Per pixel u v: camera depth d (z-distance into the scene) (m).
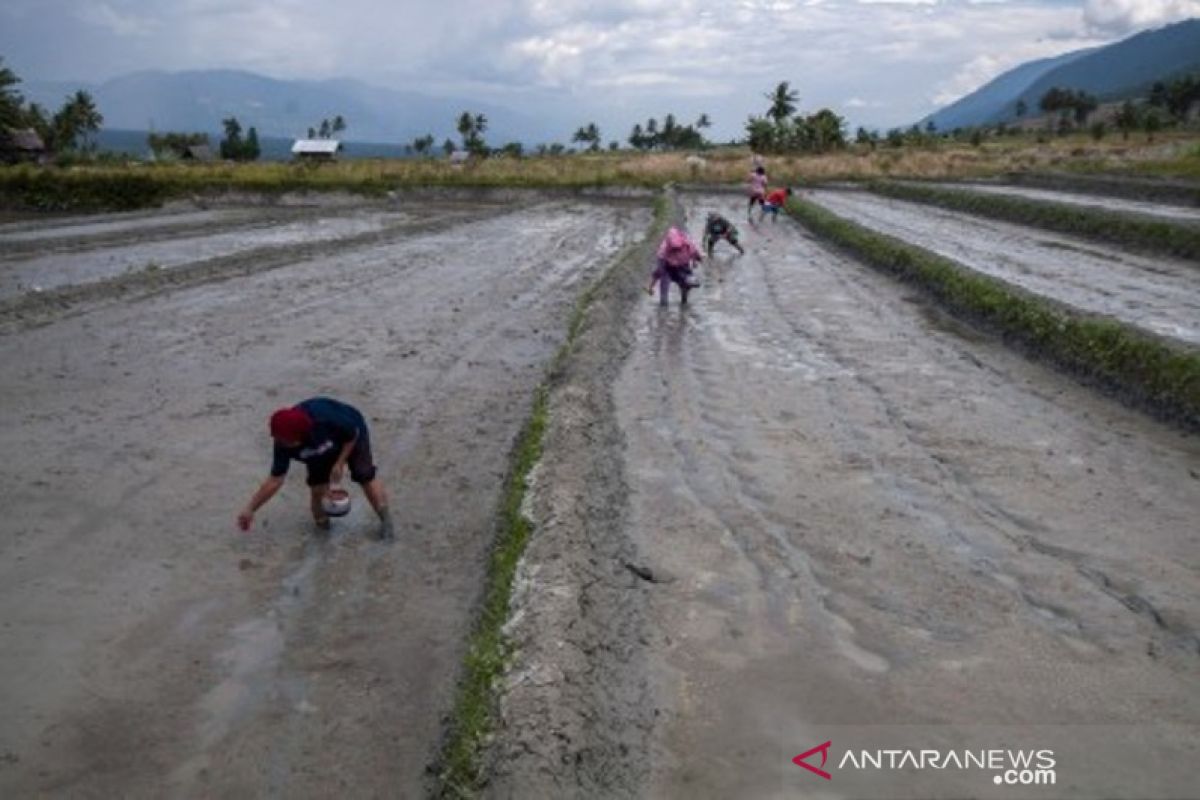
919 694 4.99
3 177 38.09
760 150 66.56
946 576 6.32
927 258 18.33
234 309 15.73
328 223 32.59
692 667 5.24
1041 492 7.79
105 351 12.68
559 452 8.08
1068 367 11.66
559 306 16.72
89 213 37.47
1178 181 36.50
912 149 68.81
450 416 10.15
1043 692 5.02
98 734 4.86
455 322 15.14
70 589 6.28
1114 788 4.30
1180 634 5.60
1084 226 26.12
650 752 4.53
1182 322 14.29
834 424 9.61
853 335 13.83
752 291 17.67
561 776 4.23
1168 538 6.90
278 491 7.97
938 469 8.32
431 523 7.43
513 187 46.12
